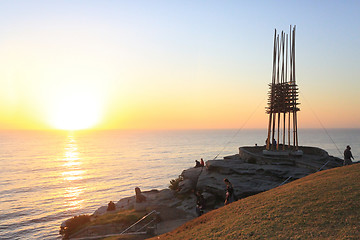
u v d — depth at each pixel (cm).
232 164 3189
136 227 2283
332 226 1059
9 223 8019
